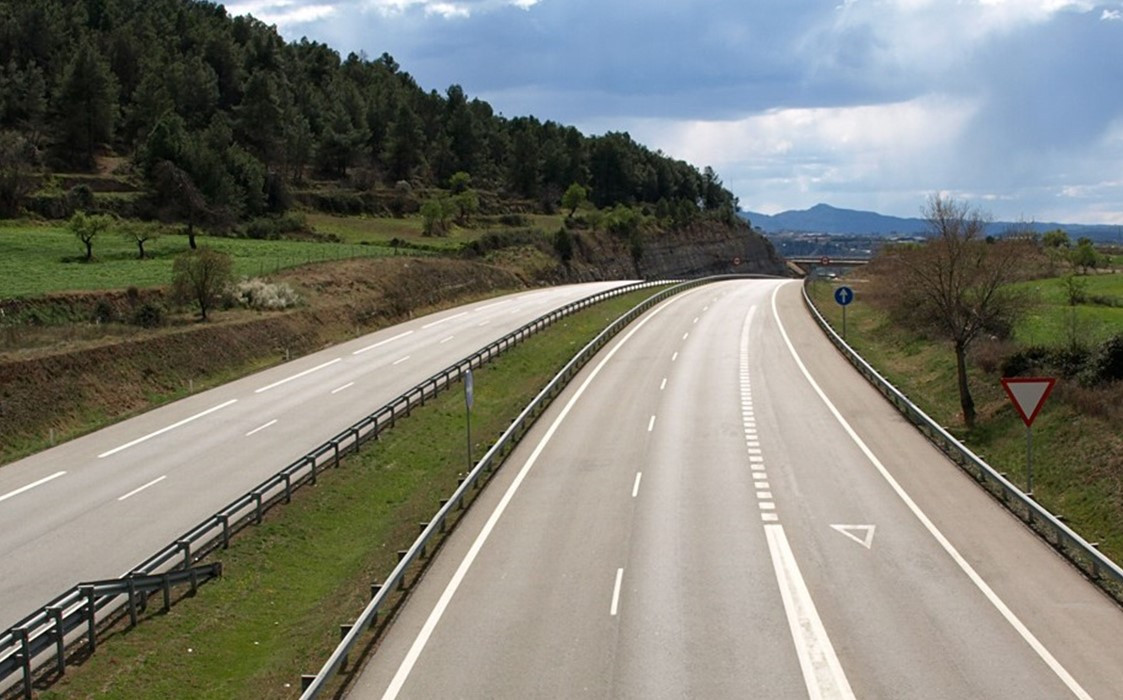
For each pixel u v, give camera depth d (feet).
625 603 51.83
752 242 611.06
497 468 84.02
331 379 136.98
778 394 114.83
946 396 109.81
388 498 82.69
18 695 44.57
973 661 43.60
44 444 103.45
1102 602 50.88
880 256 210.38
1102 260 292.20
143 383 129.70
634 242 468.75
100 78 389.19
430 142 555.28
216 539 67.36
